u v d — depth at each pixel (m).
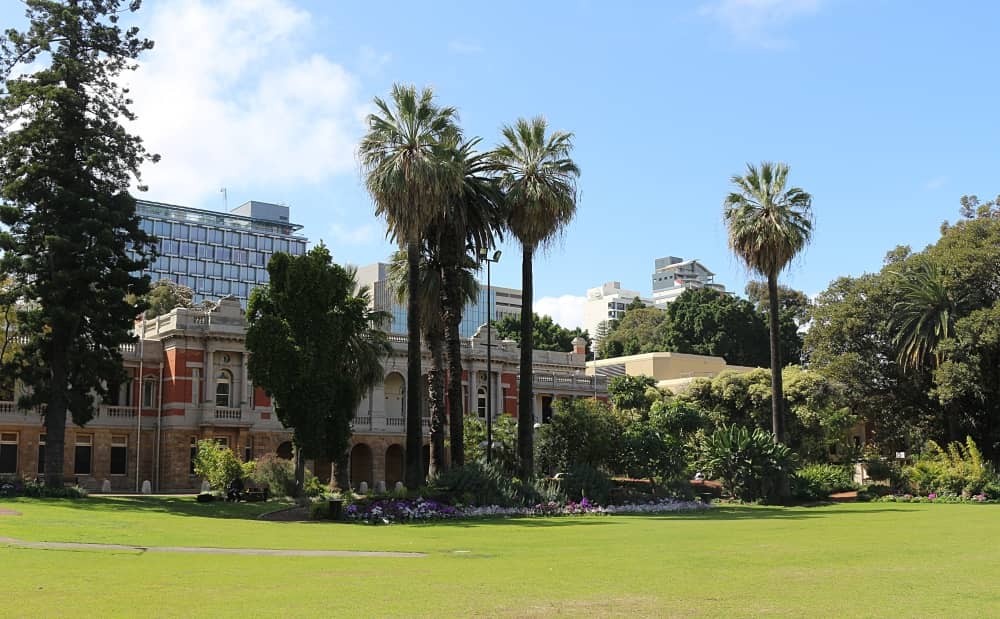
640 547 19.02
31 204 39.72
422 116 35.34
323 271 37.78
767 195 46.34
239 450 60.06
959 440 56.25
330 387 37.25
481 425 53.25
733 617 9.87
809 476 47.50
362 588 12.12
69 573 13.62
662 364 90.25
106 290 40.00
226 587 12.17
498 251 40.91
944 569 14.60
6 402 54.22
